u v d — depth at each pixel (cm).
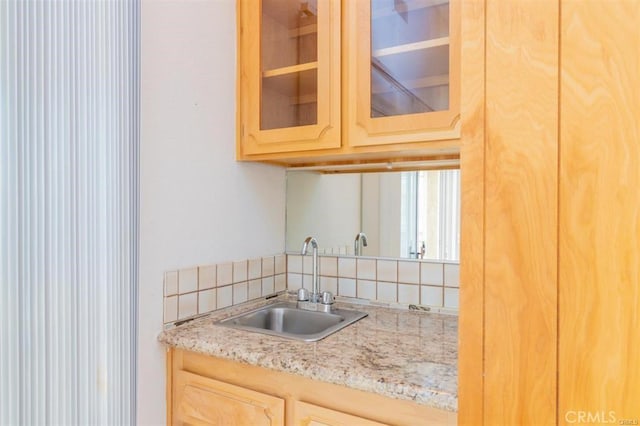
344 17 127
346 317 141
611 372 50
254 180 158
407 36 121
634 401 49
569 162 53
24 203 84
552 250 54
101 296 100
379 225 158
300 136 135
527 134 55
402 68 121
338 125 128
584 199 52
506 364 56
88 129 97
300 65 137
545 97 54
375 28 125
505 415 56
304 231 173
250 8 145
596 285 51
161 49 120
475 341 59
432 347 108
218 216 141
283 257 175
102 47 100
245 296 153
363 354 102
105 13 101
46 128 88
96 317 99
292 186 178
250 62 145
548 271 54
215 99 139
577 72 52
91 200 98
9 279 82
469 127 59
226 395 110
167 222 122
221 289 142
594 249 51
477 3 59
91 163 98
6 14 81
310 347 107
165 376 121
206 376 116
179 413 119
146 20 115
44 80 88
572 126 53
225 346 108
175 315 124
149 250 116
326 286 167
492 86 58
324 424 95
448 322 134
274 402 103
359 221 162
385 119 120
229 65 145
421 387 82
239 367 110
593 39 51
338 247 165
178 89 125
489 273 58
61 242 91
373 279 157
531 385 55
